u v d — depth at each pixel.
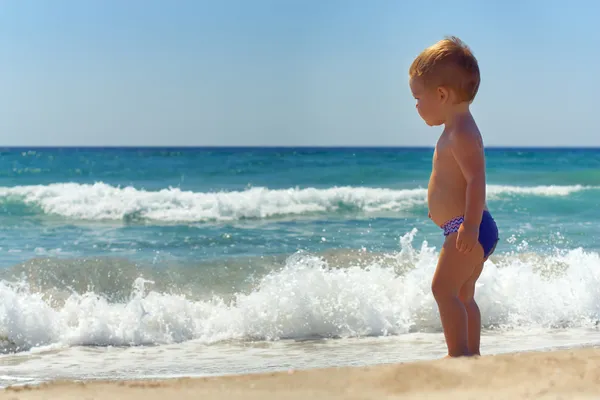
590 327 5.84
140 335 5.39
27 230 11.59
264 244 9.88
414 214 14.34
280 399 2.12
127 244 9.87
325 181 25.14
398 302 6.08
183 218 13.57
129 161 38.62
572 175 26.94
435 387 2.13
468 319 3.05
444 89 2.95
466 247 2.86
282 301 5.75
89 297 6.03
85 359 4.77
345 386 2.23
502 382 2.15
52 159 42.06
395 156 46.59
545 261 7.80
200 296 6.60
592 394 1.96
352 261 7.95
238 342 5.35
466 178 2.90
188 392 2.34
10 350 5.06
